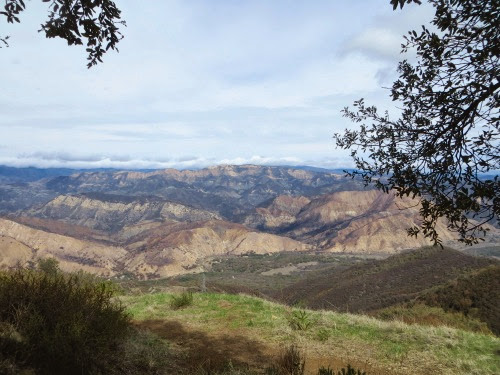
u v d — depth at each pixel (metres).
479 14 2.95
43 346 4.08
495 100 3.09
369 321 9.28
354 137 3.73
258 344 7.62
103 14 3.45
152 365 5.60
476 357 6.75
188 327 8.91
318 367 6.36
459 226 3.13
